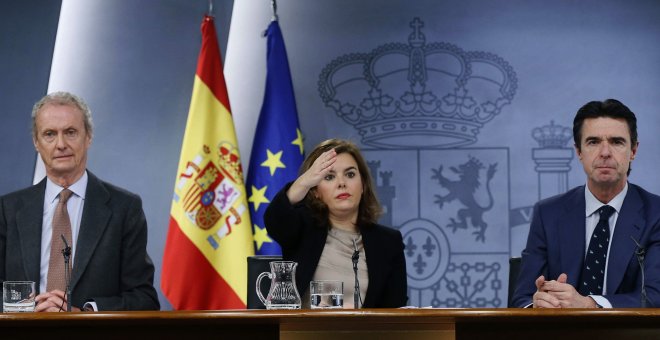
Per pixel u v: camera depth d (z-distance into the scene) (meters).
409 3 11.58
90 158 11.45
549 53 11.49
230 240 10.55
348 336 5.58
